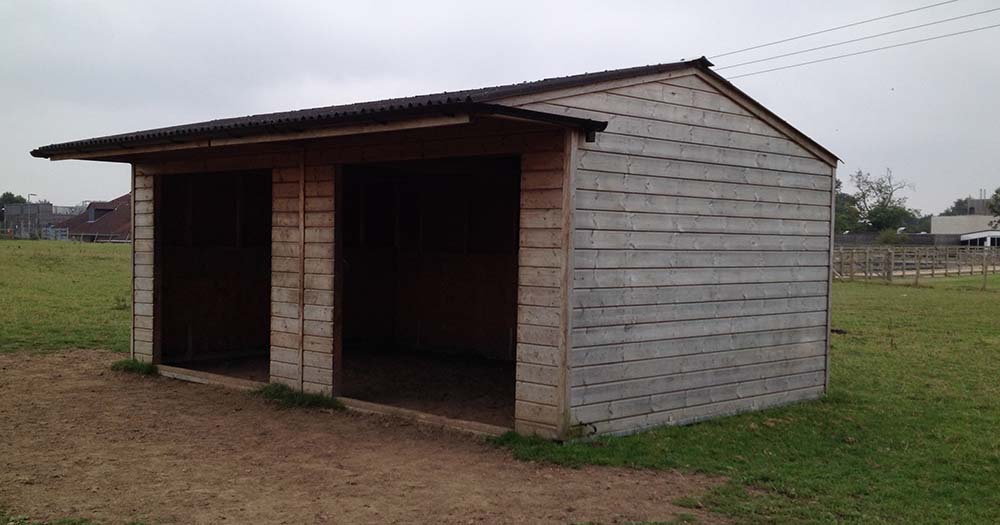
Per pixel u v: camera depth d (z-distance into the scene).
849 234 66.75
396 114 6.53
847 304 23.12
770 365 9.24
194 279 11.91
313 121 7.14
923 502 6.05
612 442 7.20
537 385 7.16
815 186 9.83
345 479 6.21
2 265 29.27
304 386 9.13
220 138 8.29
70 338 13.82
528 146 7.21
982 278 36.50
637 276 7.64
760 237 9.08
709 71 8.27
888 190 75.88
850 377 11.45
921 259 38.53
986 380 11.31
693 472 6.57
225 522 5.20
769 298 9.21
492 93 6.36
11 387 9.80
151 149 9.28
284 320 9.36
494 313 12.89
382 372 11.32
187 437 7.52
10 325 15.04
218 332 12.28
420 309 13.89
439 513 5.44
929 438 8.05
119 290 22.41
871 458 7.24
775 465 6.88
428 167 10.73
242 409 8.74
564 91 6.93
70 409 8.66
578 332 7.07
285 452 7.00
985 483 6.63
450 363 12.32
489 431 7.45
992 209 71.50
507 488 6.00
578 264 7.04
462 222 13.30
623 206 7.48
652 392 7.85
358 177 13.03
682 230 8.11
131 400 9.18
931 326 17.83
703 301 8.38
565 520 5.34
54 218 92.94
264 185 12.88
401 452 7.02
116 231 67.88
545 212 7.08
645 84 7.71
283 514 5.38
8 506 5.43
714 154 8.47
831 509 5.79
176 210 11.62
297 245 9.21
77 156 10.23
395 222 14.26
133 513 5.35
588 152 7.13
